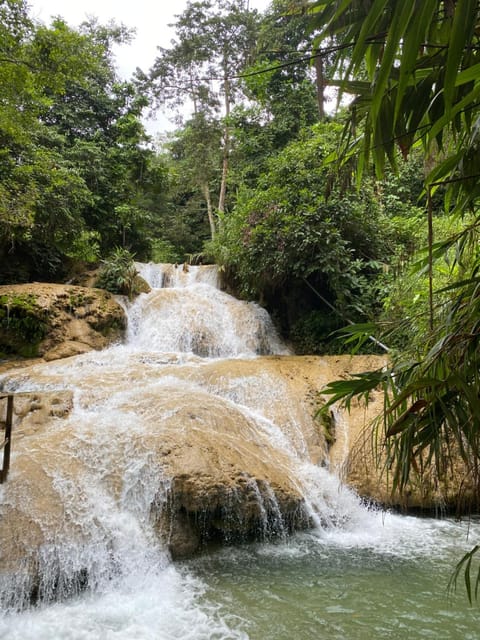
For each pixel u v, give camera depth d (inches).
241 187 555.5
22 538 154.8
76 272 480.7
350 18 63.2
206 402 257.9
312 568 169.6
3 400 255.0
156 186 646.5
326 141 386.0
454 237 85.6
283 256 372.8
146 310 428.1
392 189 454.6
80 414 246.4
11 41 288.4
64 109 562.6
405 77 46.4
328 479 233.8
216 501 185.9
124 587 156.9
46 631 128.6
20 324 347.9
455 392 64.4
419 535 200.7
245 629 129.6
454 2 58.3
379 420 88.4
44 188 400.2
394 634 127.1
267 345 425.4
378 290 354.9
